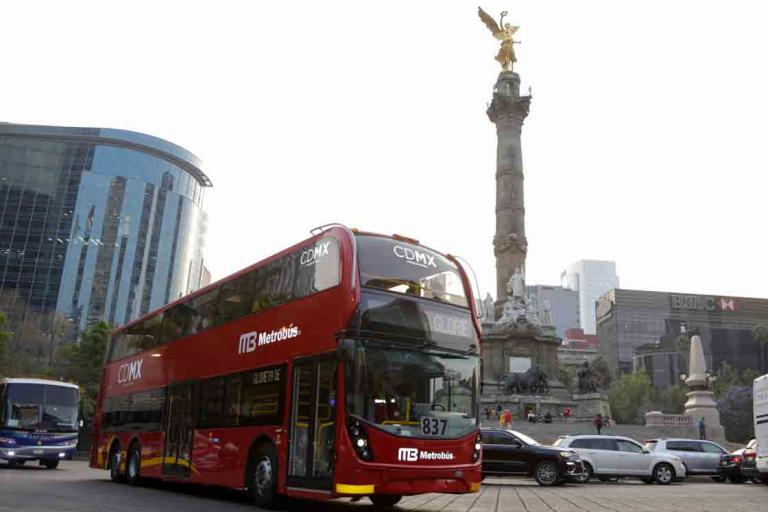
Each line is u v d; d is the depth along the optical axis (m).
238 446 16.81
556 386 72.00
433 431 14.08
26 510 13.99
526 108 82.25
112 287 145.12
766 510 16.91
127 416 24.61
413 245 15.80
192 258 165.25
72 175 149.38
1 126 149.62
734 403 101.88
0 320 62.78
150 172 155.88
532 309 75.50
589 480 30.33
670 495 22.02
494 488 24.64
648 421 59.44
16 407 32.25
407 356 14.31
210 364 19.30
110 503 16.38
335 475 13.09
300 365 15.16
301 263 16.22
